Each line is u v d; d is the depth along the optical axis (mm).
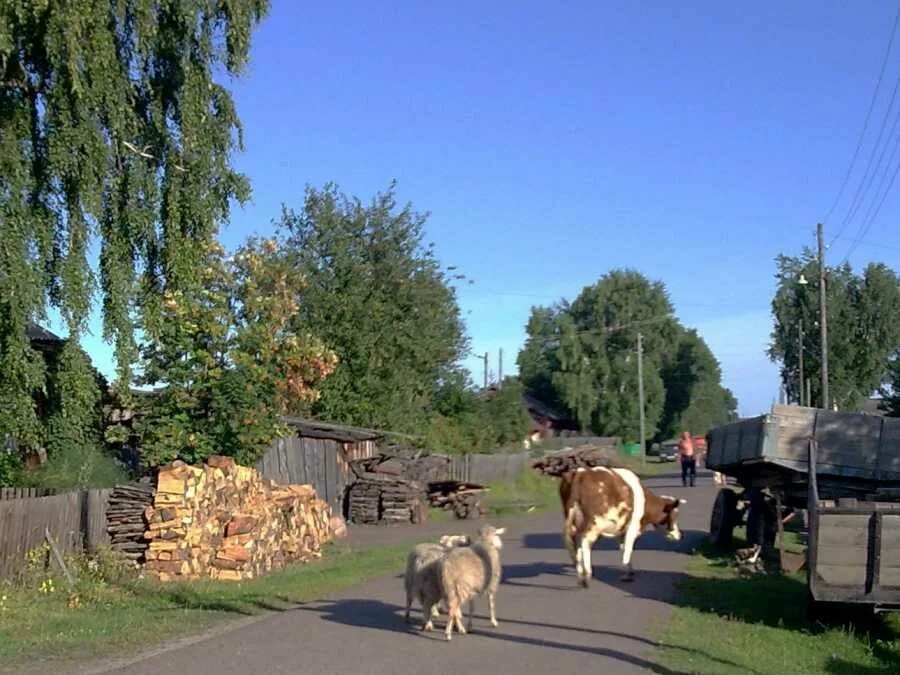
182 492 17734
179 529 17594
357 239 43344
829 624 14078
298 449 29219
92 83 14781
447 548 12641
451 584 11891
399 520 31828
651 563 19906
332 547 24469
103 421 24406
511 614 13859
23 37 14430
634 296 92000
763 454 19500
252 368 24016
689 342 94188
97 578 16359
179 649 11344
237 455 23047
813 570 13086
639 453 82438
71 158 15023
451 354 50969
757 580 17500
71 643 11648
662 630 12820
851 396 60250
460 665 10508
